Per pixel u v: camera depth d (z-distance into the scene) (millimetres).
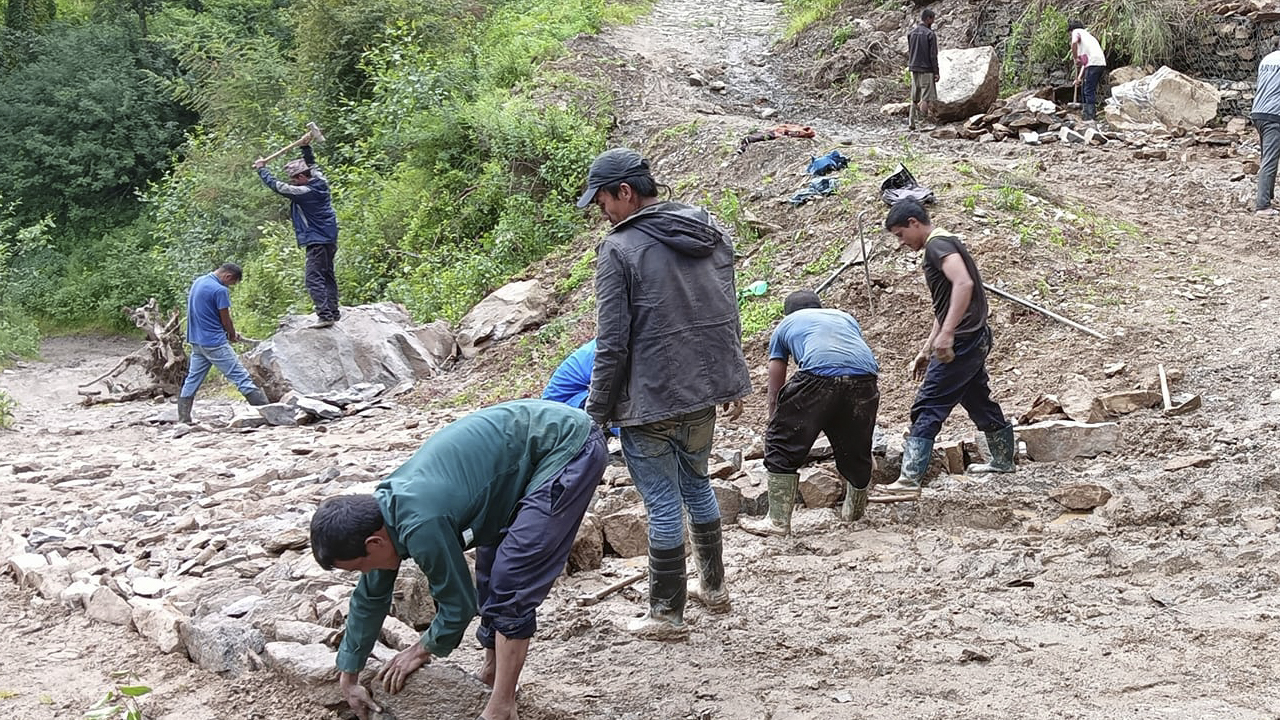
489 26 22047
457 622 3484
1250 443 6602
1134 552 5312
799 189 11906
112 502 6988
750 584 5219
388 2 21047
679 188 13469
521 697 4004
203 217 23031
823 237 10797
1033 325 8789
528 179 15070
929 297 9227
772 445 5609
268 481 7336
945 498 6074
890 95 18562
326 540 3256
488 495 3480
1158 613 4641
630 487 6281
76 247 33844
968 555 5410
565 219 14086
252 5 33625
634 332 4312
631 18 23500
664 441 4430
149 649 4500
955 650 4371
